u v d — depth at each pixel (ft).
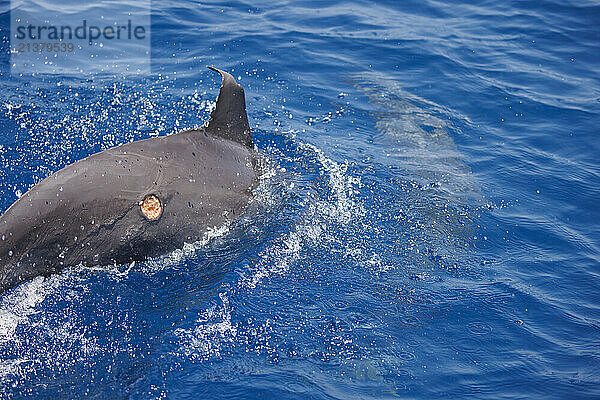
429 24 65.00
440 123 47.55
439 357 26.58
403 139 44.50
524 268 32.65
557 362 26.89
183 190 27.66
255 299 27.53
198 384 23.98
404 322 27.94
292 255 29.96
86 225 25.46
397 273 30.50
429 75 54.90
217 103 31.58
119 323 25.61
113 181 26.16
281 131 43.16
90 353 24.44
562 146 45.52
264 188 31.94
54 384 23.22
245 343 25.73
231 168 30.22
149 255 27.04
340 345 26.32
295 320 27.04
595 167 43.16
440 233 34.06
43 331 24.88
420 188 37.93
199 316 26.35
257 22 62.54
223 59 54.39
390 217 34.50
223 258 28.58
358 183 37.09
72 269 25.80
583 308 30.27
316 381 24.70
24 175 34.47
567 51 60.85
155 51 54.95
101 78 49.01
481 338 27.76
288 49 57.06
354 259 30.76
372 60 56.80
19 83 46.62
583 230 36.55
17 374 23.38
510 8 69.36
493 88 53.21
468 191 38.75
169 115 44.04
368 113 47.96
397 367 25.85
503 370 26.27
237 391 23.89
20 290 25.05
